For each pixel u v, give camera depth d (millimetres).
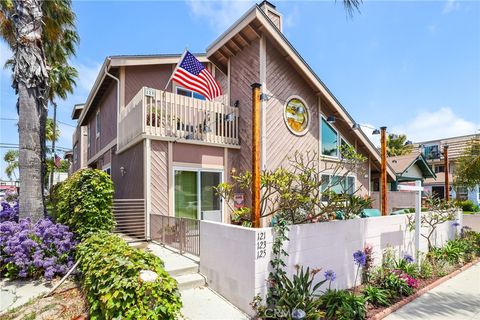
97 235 5535
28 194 6809
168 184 8047
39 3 7406
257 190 4906
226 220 9016
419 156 15188
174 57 11500
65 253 5465
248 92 9422
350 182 11570
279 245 4402
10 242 5152
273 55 9375
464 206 19531
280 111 9477
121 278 3441
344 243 5449
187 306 4496
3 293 4652
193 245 5996
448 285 6062
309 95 10461
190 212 8469
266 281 4273
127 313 3180
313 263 4883
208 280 5285
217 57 10594
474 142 12711
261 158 8766
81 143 19953
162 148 8070
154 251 6590
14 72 7160
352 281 5527
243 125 9523
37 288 4855
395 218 6766
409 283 5477
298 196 5113
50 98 17547
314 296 4664
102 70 10961
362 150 12406
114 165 11531
